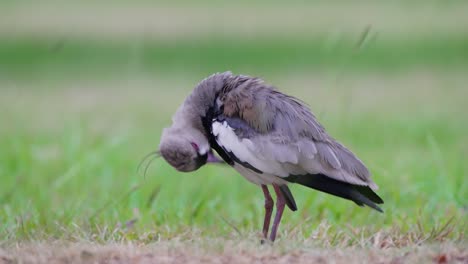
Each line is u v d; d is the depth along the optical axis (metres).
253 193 13.52
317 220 11.06
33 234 9.74
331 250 8.80
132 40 31.48
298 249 8.74
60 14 36.03
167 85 25.77
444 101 22.34
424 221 10.66
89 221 10.59
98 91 24.80
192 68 28.25
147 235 9.78
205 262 8.20
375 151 16.31
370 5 36.72
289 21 34.28
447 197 11.90
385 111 20.86
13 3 38.03
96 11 36.62
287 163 9.59
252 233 9.82
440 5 35.12
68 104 22.77
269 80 25.03
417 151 16.25
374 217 11.20
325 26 33.00
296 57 28.84
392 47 29.62
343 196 9.56
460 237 9.45
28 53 29.88
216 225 10.88
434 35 31.25
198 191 13.05
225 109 9.88
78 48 30.45
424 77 25.97
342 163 9.66
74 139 15.85
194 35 32.53
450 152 15.92
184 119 10.14
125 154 16.17
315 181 9.64
